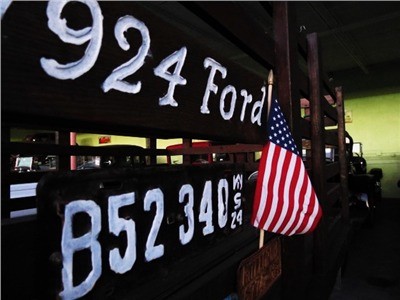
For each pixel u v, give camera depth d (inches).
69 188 24.8
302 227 58.3
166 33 34.6
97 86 26.7
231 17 52.7
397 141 436.8
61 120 24.9
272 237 64.8
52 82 23.3
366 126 460.8
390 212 329.7
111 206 28.3
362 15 292.4
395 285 147.8
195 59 39.7
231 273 45.6
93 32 26.3
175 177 37.0
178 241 37.2
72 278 24.6
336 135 170.9
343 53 403.2
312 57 106.0
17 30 21.3
